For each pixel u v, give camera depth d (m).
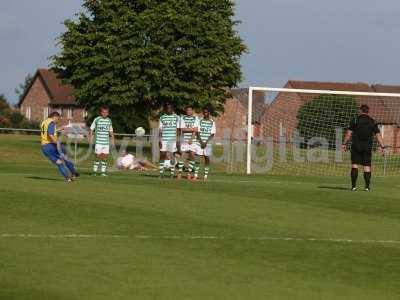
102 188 33.66
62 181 36.81
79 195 30.56
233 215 26.59
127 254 19.27
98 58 79.69
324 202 31.55
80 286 15.90
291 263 18.92
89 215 25.41
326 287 16.56
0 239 20.84
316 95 69.62
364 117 37.41
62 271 17.20
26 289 15.55
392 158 67.06
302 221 25.88
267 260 19.17
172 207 28.00
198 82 82.06
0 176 39.84
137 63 78.94
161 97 80.50
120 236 21.75
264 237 22.31
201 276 17.16
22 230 22.33
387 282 17.22
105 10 80.75
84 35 81.00
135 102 80.44
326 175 53.59
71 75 84.44
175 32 81.06
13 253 19.00
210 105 82.69
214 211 27.42
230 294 15.63
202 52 81.25
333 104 69.19
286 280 17.06
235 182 40.84
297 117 70.50
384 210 29.62
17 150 72.94
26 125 133.50
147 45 79.62
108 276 16.86
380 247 21.44
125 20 80.25
